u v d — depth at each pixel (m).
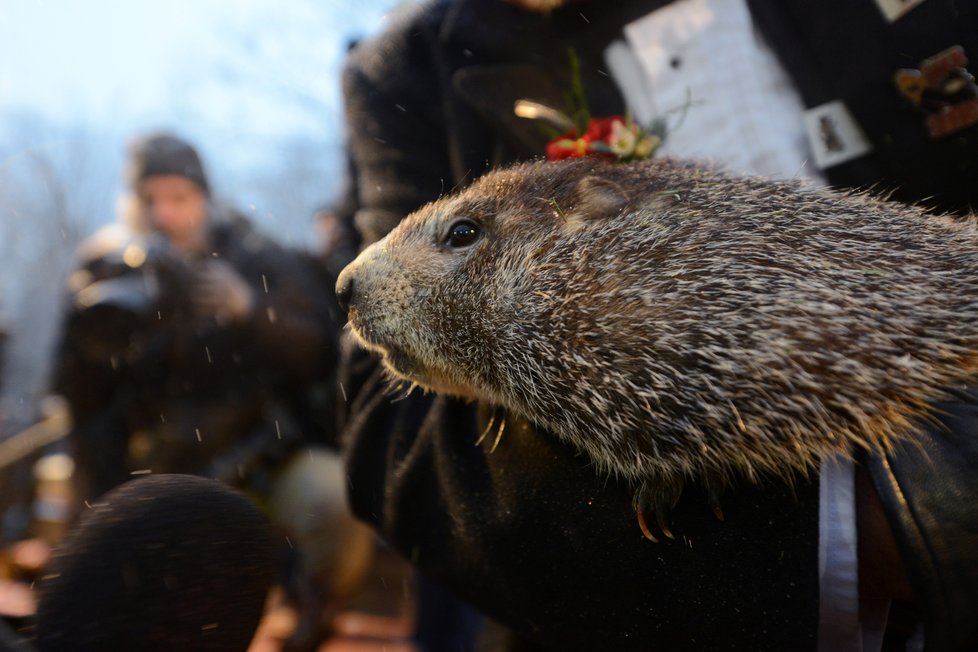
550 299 0.23
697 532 0.21
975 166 0.27
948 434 0.19
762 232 0.22
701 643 0.21
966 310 0.21
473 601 0.26
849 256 0.21
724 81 0.29
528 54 0.31
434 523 0.26
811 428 0.19
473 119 0.32
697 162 0.26
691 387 0.20
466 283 0.25
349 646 0.64
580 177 0.25
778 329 0.20
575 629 0.23
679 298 0.21
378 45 0.36
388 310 0.26
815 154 0.28
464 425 0.27
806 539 0.20
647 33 0.30
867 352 0.20
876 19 0.27
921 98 0.27
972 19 0.26
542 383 0.23
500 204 0.25
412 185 0.33
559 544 0.22
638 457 0.21
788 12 0.29
